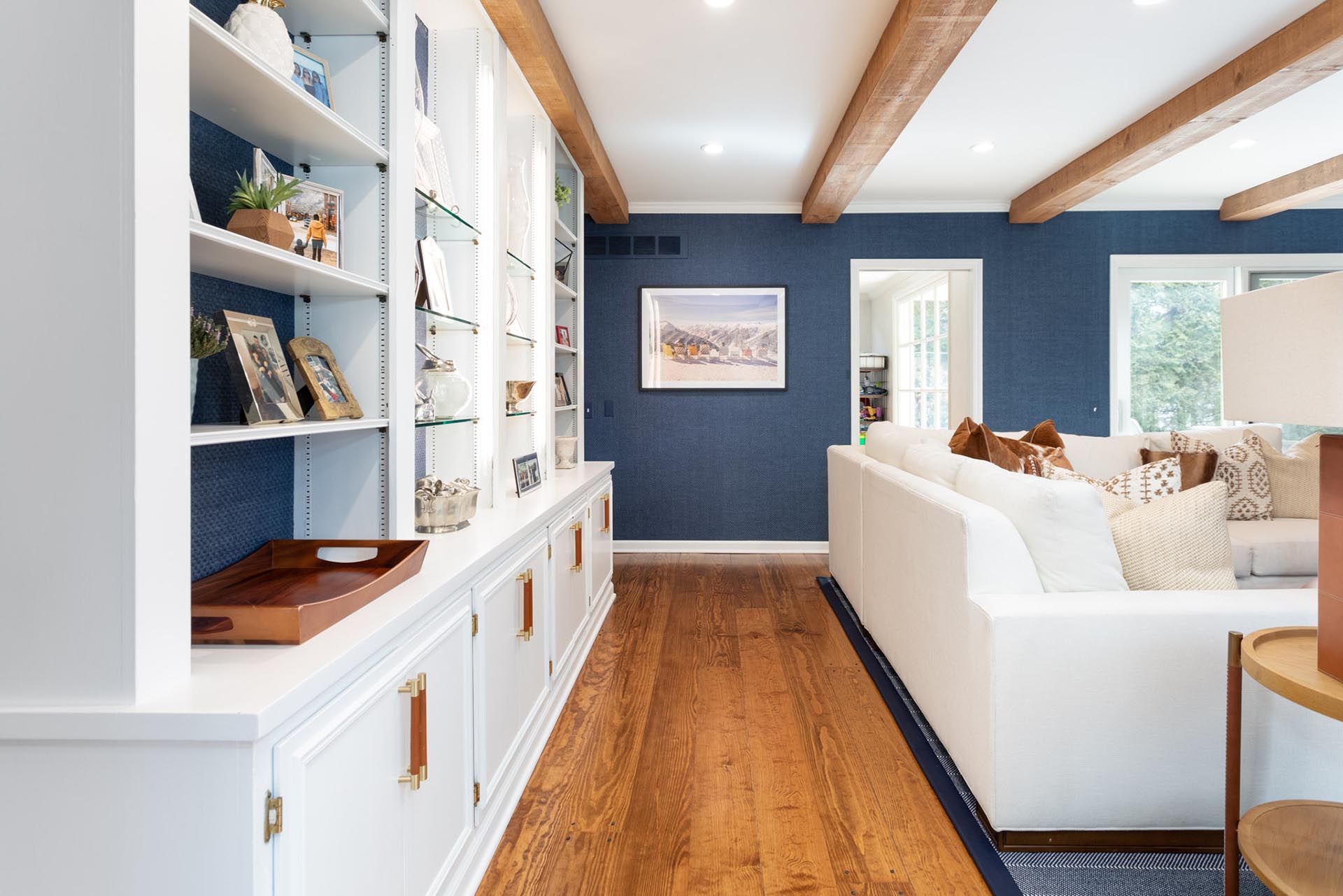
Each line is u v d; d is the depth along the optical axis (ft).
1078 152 14.01
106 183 2.90
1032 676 5.55
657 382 17.79
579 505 10.00
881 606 9.96
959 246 17.49
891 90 9.86
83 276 2.90
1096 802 5.59
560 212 13.39
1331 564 4.12
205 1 4.69
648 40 9.66
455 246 8.27
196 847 2.93
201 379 4.79
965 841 5.81
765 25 9.29
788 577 15.29
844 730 7.97
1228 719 4.78
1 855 2.97
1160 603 5.67
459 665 5.18
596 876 5.49
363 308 5.75
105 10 2.88
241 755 2.90
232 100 4.48
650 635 11.41
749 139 13.32
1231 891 4.76
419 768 4.30
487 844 5.72
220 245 3.78
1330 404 3.84
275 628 3.59
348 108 5.73
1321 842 4.46
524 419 10.56
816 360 17.63
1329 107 11.79
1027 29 9.35
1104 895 5.13
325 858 3.39
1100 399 17.49
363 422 5.33
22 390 2.93
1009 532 6.18
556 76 9.64
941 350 20.74
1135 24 9.23
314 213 5.29
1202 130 11.44
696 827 6.13
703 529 17.93
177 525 3.15
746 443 17.80
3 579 2.94
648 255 17.67
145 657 2.97
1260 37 9.57
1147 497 8.77
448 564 5.24
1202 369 17.65
